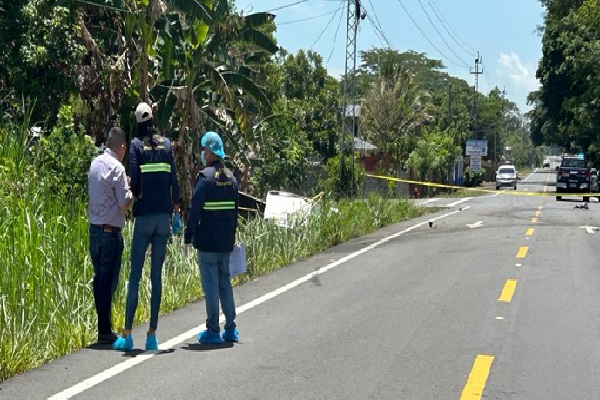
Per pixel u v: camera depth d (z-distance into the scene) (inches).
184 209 802.2
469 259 662.5
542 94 2783.0
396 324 402.3
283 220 751.7
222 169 360.5
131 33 814.5
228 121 930.1
